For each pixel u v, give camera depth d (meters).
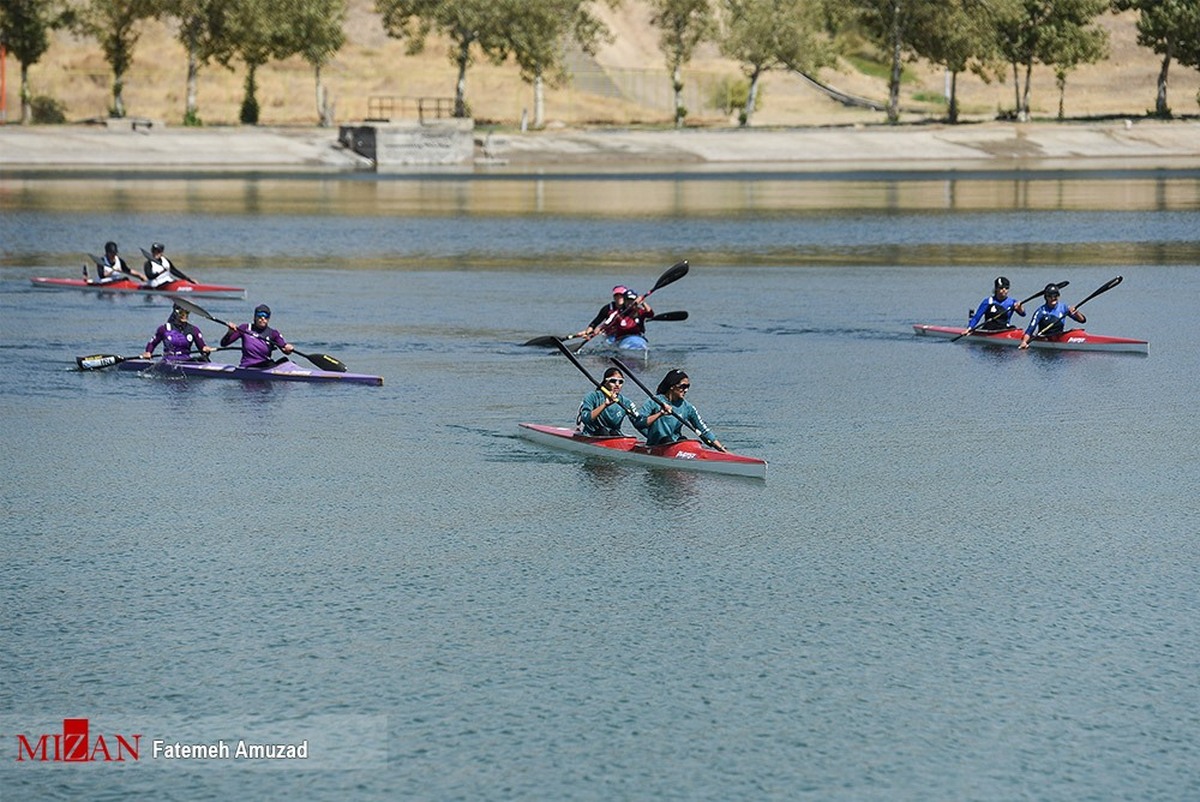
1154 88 187.00
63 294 48.09
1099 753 13.72
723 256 59.75
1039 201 89.31
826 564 19.17
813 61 156.38
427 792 13.02
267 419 28.38
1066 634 16.64
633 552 19.69
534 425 26.70
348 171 124.25
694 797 12.89
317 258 58.97
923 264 56.72
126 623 17.05
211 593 18.08
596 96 173.00
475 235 68.62
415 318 42.00
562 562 19.25
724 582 18.45
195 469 24.42
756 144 143.88
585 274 53.41
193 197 91.94
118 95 144.88
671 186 105.94
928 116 167.00
